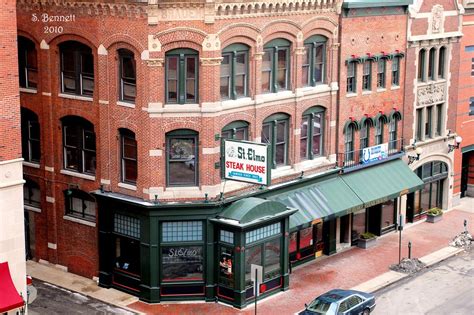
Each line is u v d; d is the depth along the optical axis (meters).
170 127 36.66
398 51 47.81
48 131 40.97
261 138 39.97
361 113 45.84
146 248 37.47
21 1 40.28
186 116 36.72
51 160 41.12
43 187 41.84
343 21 43.16
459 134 55.47
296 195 41.62
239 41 37.75
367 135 46.88
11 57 32.22
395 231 49.78
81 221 40.38
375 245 46.97
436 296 39.56
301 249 43.28
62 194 41.19
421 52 50.38
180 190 37.28
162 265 37.75
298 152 41.97
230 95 38.12
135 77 36.91
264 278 38.53
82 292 38.91
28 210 42.97
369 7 44.38
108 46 37.34
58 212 41.56
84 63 39.22
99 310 36.75
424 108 51.34
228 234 37.34
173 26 35.72
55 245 41.94
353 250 46.03
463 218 53.34
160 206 36.75
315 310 34.34
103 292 39.00
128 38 36.38
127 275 38.75
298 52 40.81
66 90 40.22
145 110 36.41
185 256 37.84
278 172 40.97
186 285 37.97
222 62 37.50
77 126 40.12
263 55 39.41
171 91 36.66
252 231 37.50
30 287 36.88
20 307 32.94
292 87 41.06
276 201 38.69
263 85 39.78
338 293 35.44
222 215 37.53
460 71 54.41
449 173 54.72
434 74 51.81
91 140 39.88
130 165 38.28
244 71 38.72
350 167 45.22
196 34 35.97
